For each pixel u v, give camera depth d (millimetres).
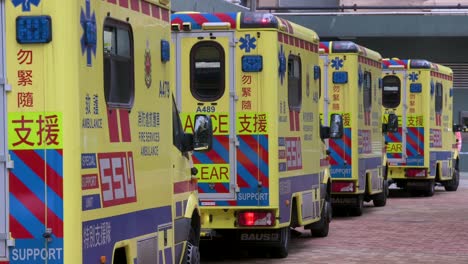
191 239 10344
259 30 12891
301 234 17359
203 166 13070
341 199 20453
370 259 14133
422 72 25484
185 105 13070
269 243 13641
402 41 36750
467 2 37344
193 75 13055
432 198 26406
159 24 8586
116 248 7477
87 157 6910
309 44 14836
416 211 22234
